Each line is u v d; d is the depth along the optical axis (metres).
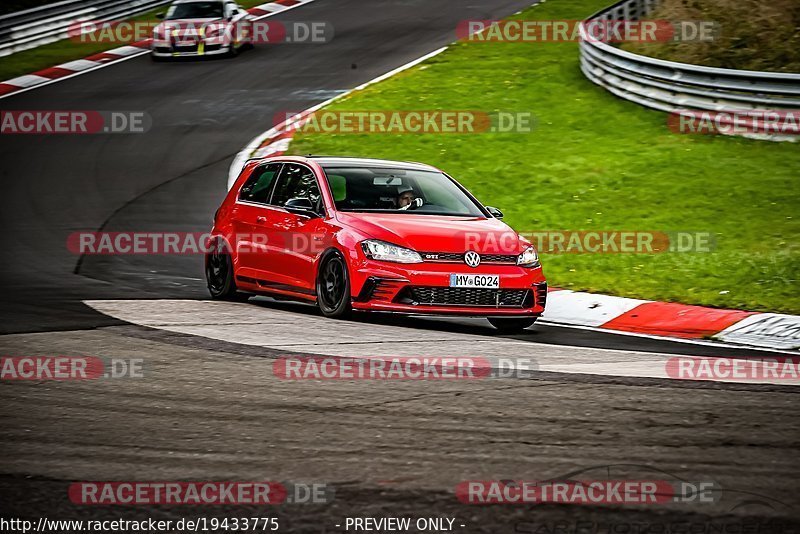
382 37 109.94
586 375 26.48
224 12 105.12
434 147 71.19
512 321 36.41
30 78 97.69
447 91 85.12
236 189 41.62
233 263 40.22
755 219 53.31
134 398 23.23
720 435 20.61
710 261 46.81
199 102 88.00
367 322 35.31
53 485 17.25
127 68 101.31
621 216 55.47
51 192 65.25
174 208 61.25
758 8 95.94
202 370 26.22
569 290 43.62
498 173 65.19
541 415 22.05
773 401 23.80
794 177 60.03
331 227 36.22
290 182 39.41
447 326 36.03
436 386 24.72
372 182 38.56
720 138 68.62
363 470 18.09
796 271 44.34
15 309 35.75
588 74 85.25
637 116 74.69
